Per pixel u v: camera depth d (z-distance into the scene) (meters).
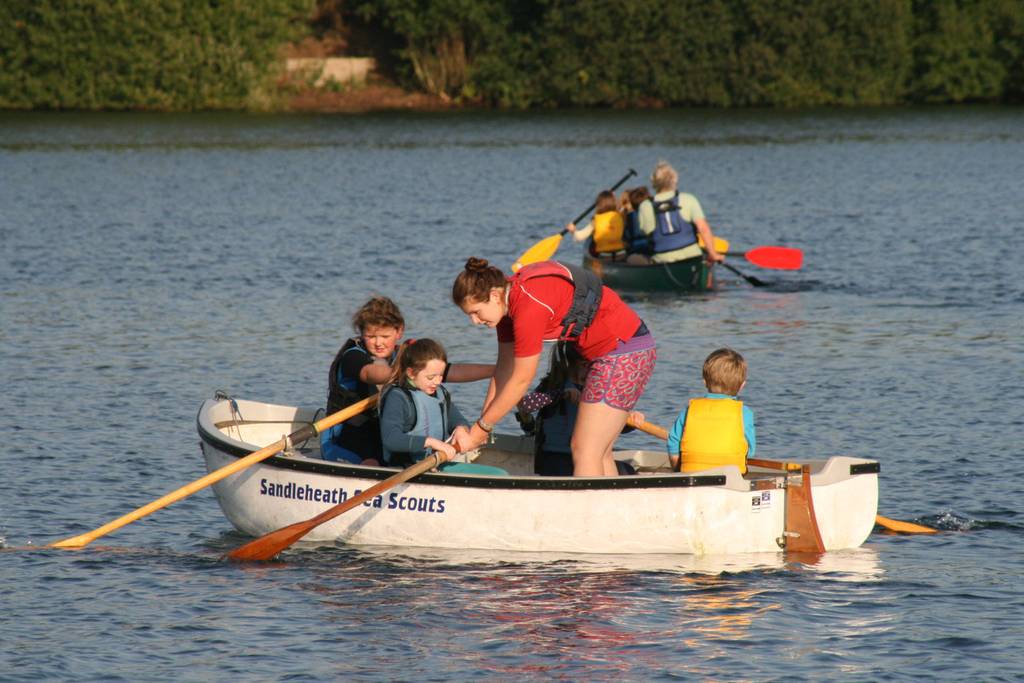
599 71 186.75
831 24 186.62
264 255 63.91
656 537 23.06
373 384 24.86
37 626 20.16
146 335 44.00
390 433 23.98
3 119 163.50
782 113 180.00
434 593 21.52
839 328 45.66
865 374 38.16
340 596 21.44
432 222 78.06
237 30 178.12
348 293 52.94
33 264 60.50
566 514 23.17
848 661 18.78
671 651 19.16
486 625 20.17
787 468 24.45
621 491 23.00
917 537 24.27
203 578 22.33
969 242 66.81
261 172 110.44
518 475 25.66
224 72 176.88
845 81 188.38
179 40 174.38
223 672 18.52
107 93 174.88
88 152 127.38
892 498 26.52
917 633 19.72
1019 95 192.38
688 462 24.16
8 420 32.78
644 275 54.91
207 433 25.39
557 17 185.00
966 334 44.03
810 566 22.62
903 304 50.31
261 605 21.06
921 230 72.12
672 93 186.75
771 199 90.06
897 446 30.41
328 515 23.14
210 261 61.91
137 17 172.25
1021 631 19.75
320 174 108.94
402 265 61.03
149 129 153.75
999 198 87.19
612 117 175.25
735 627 19.98
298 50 197.00
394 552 23.67
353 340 25.34
